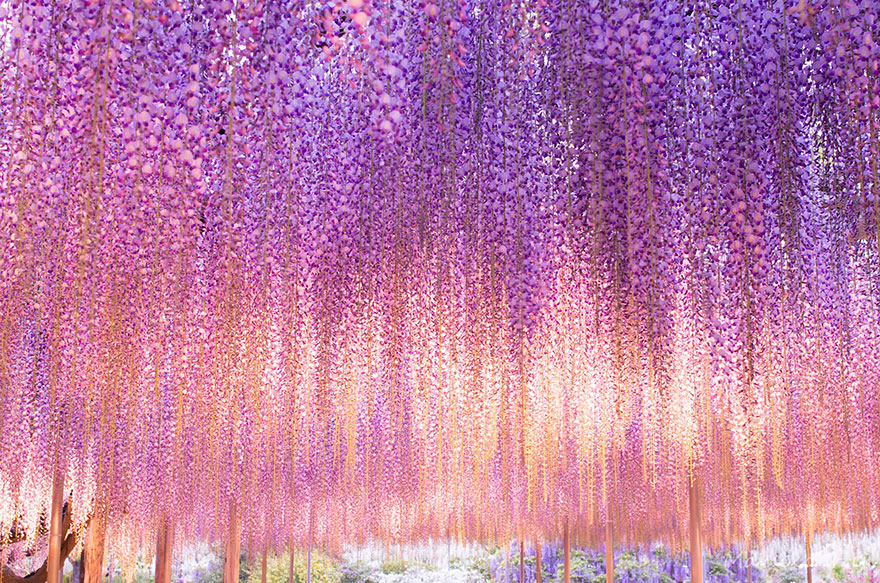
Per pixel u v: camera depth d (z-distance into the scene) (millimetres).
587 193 2314
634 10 2123
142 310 2443
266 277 2586
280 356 2701
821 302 3109
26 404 2689
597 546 7254
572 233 2371
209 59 1993
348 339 2711
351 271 2672
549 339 2516
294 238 2668
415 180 2566
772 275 2393
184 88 2125
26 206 2215
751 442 2396
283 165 2574
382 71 2096
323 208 2676
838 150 2287
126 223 2236
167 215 2285
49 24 2102
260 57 2010
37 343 2555
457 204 2531
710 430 2705
